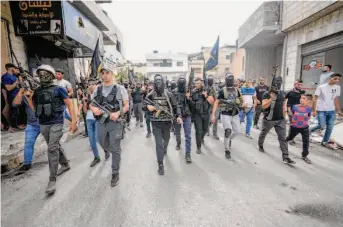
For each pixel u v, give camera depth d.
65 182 3.26
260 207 2.54
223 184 3.14
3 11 5.81
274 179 3.30
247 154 4.53
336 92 4.85
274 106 4.02
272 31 10.47
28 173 3.62
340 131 5.84
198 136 4.55
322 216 2.37
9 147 4.38
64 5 6.27
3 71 5.84
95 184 3.18
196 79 4.42
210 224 2.24
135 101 7.90
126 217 2.38
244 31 13.62
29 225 2.27
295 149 4.87
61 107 3.14
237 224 2.23
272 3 10.02
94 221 2.31
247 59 15.82
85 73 12.91
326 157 4.34
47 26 6.14
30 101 3.56
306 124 4.04
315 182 3.20
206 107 4.56
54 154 3.01
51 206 2.61
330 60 8.10
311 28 8.26
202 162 4.07
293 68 9.59
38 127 3.83
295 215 2.39
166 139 4.03
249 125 6.01
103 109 3.12
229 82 4.34
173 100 3.76
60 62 8.57
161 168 3.51
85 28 8.21
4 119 5.70
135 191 2.96
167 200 2.71
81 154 4.64
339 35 6.96
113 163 3.17
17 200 2.76
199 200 2.71
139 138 6.10
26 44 6.85
